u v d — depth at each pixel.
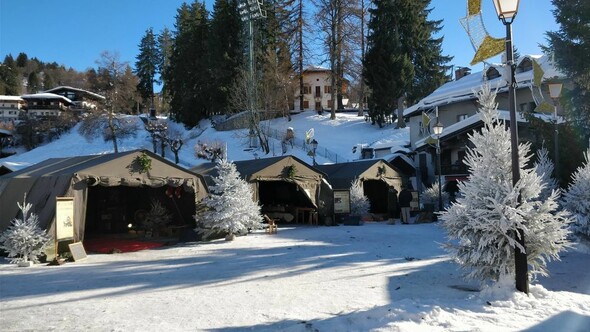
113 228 19.78
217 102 58.84
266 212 23.45
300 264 10.39
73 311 6.43
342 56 55.28
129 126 61.53
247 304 6.71
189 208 16.66
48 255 11.45
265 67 54.75
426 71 54.34
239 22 57.62
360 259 10.98
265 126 52.91
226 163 15.98
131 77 82.19
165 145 50.97
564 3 18.52
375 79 50.28
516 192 6.85
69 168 14.33
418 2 52.75
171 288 7.99
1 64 134.00
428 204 23.67
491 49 7.91
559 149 15.41
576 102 18.64
